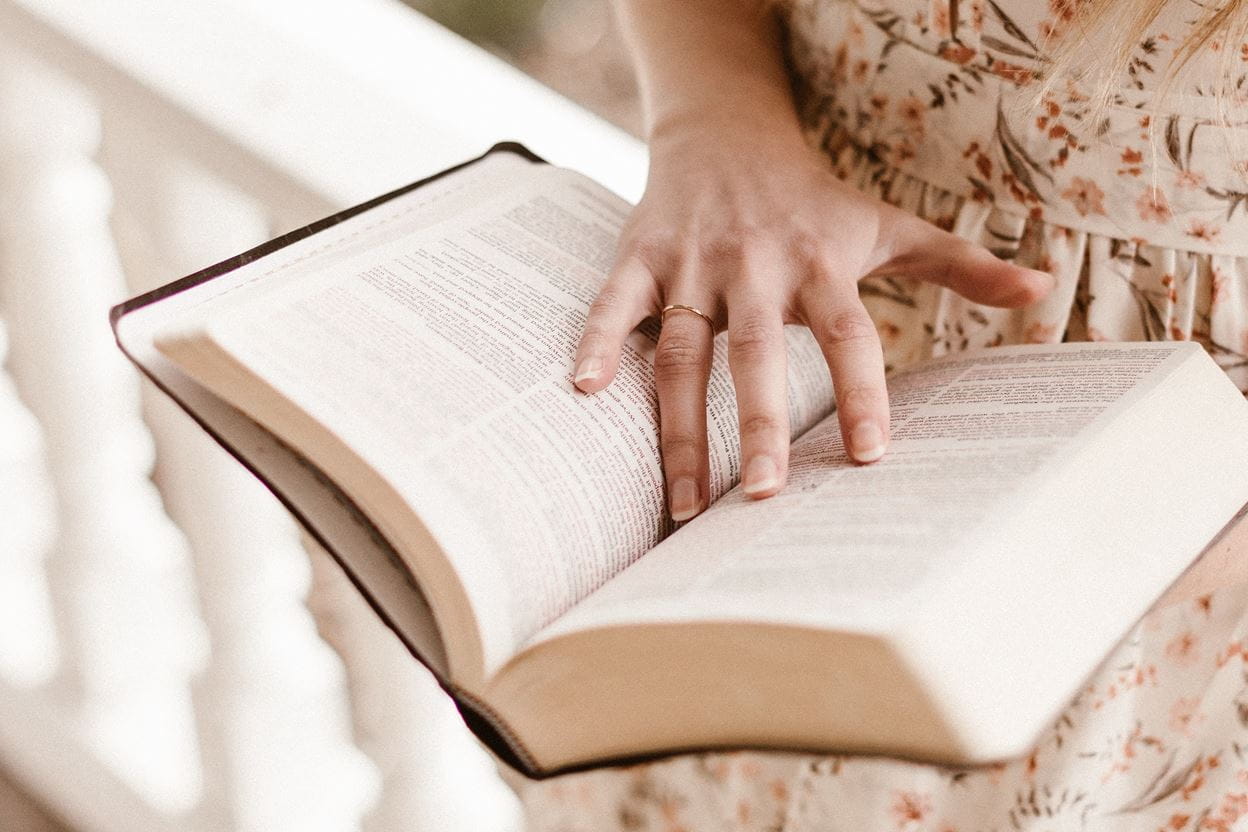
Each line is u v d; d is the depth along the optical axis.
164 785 1.44
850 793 0.90
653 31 0.99
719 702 0.72
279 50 1.03
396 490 0.73
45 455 1.29
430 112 1.04
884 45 0.91
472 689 0.75
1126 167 0.87
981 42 0.88
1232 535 0.82
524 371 0.79
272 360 0.75
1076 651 0.72
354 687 1.16
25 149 1.10
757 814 0.94
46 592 1.40
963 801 0.90
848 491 0.76
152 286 1.12
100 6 1.03
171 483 1.18
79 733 1.47
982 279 0.85
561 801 1.01
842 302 0.81
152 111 1.01
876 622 0.68
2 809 1.61
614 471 0.78
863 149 0.94
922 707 0.68
